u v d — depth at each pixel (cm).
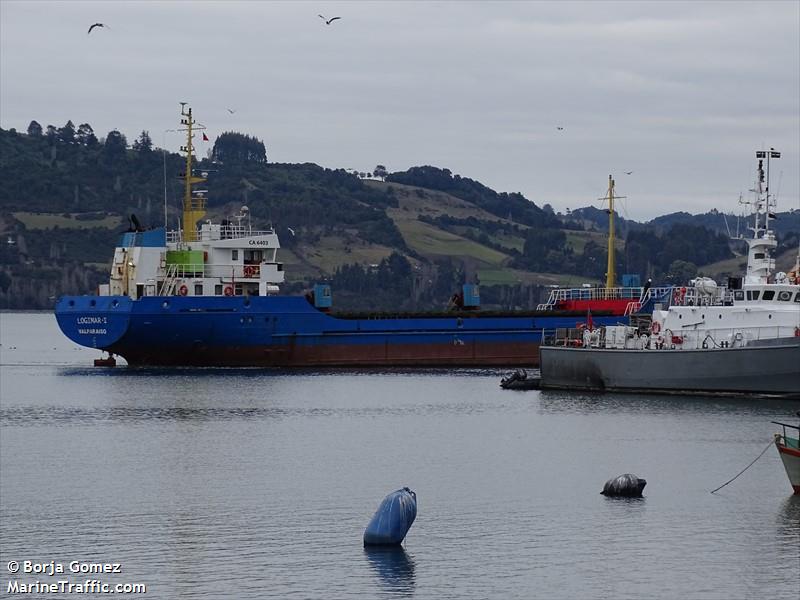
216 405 12000
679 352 11862
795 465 7606
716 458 8906
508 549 6625
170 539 6888
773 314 11869
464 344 15675
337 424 10744
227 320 14925
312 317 15250
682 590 5969
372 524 6750
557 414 11112
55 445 9781
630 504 7550
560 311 15888
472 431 10275
